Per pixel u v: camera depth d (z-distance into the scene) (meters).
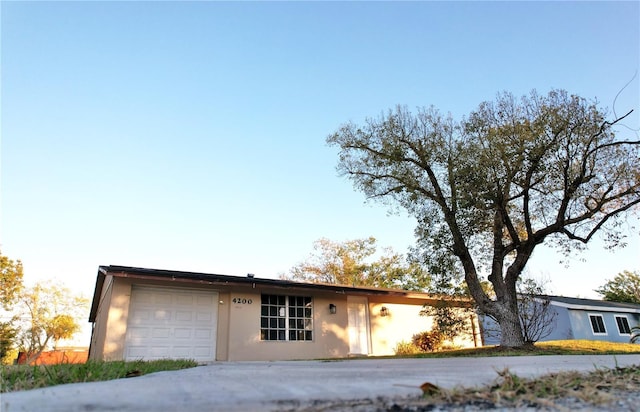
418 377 2.85
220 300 12.32
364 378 2.83
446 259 11.71
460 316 13.42
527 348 10.20
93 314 16.84
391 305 15.27
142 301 11.33
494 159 10.54
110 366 3.95
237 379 2.92
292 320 13.12
